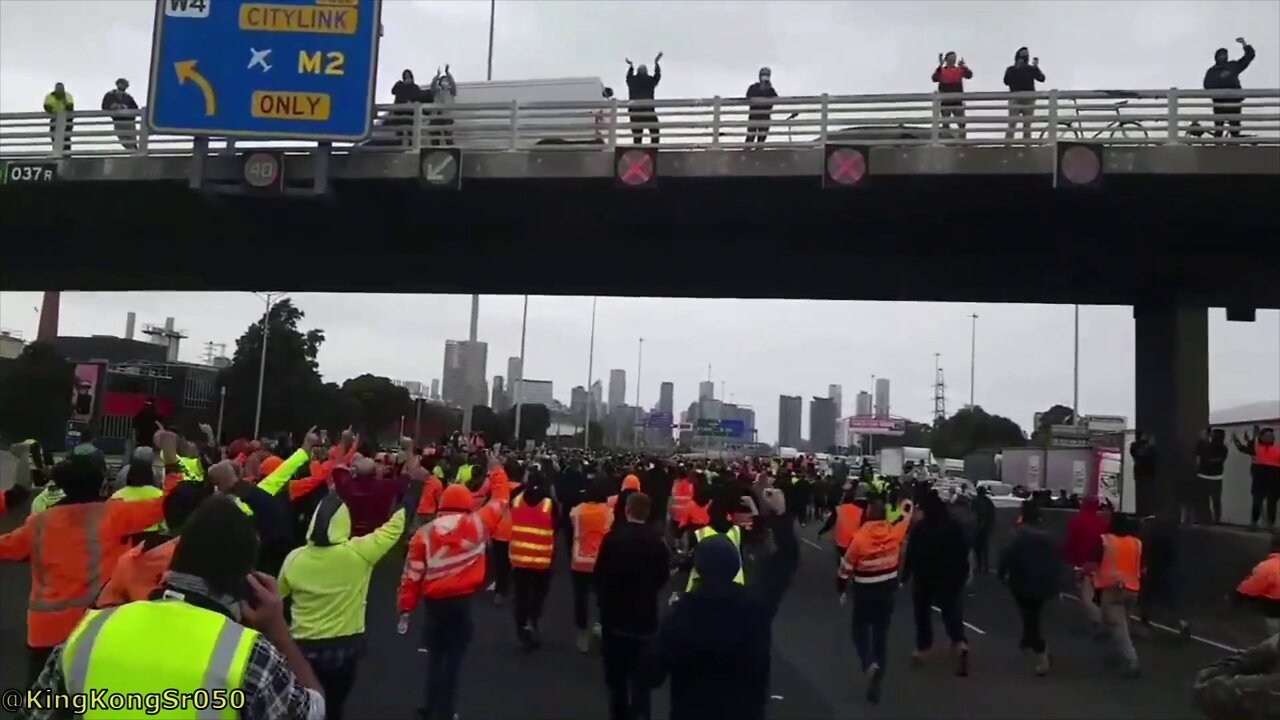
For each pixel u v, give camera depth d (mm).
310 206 22203
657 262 25875
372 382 57844
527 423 91562
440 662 8078
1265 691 3086
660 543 7863
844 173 19109
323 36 20281
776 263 25391
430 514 12391
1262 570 8875
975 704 9961
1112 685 11188
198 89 20266
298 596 6375
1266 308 27297
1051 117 18734
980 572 27625
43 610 6172
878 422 112750
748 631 5160
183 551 2984
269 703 2857
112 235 25406
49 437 38250
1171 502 24812
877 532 10070
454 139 21406
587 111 21453
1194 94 18453
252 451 15492
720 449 105000
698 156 19922
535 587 12273
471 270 27500
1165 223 21125
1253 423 26969
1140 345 26609
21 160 21484
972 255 23969
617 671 7797
